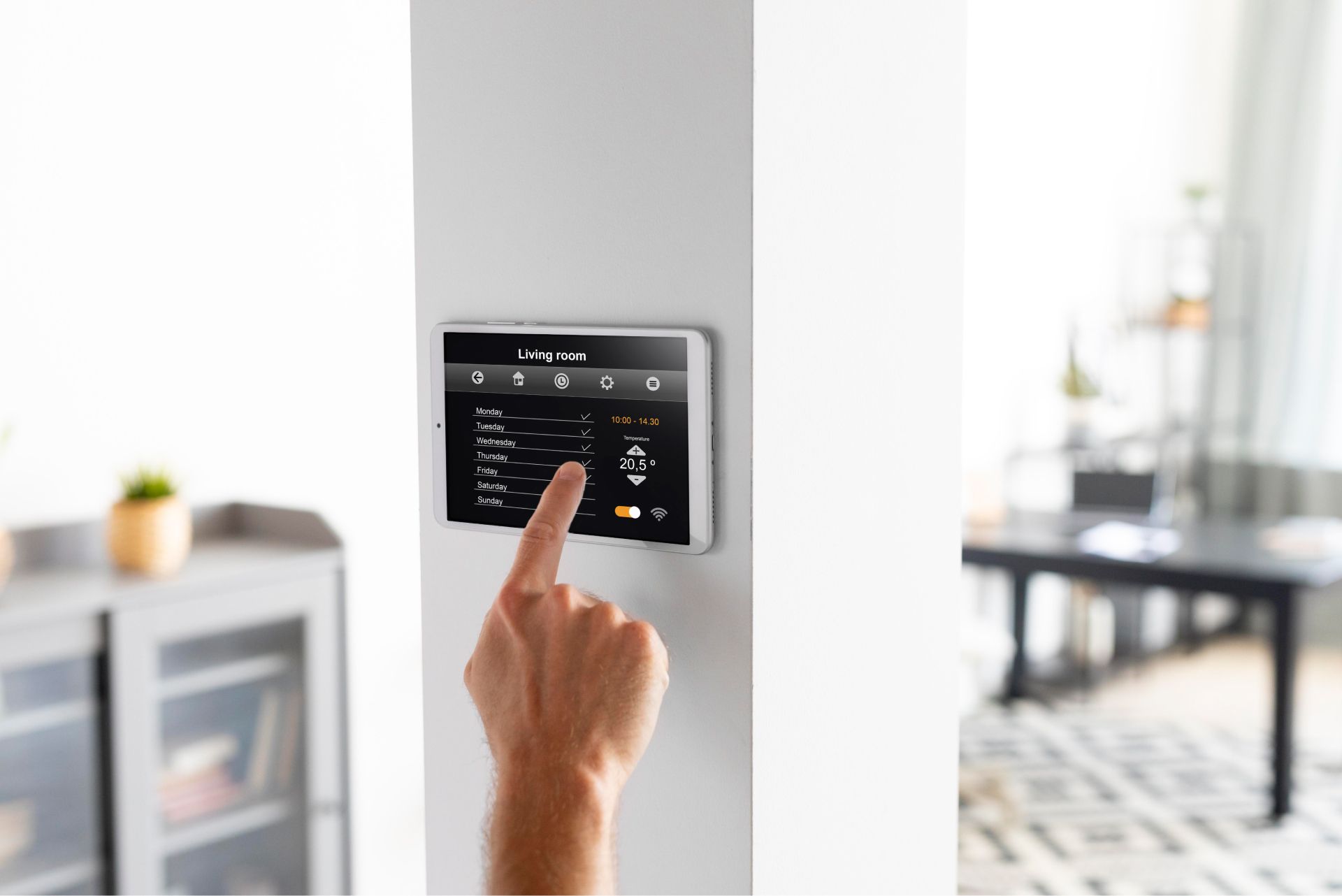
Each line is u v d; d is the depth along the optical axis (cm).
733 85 66
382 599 272
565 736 63
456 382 78
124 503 207
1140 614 441
